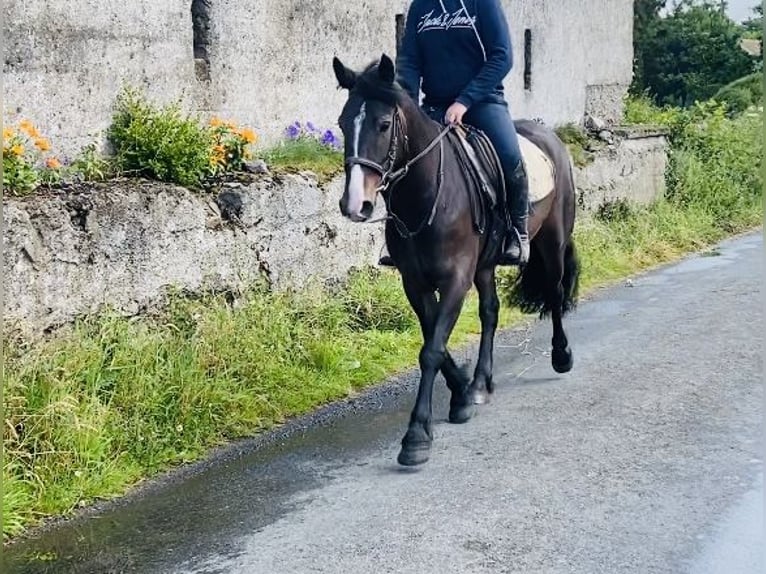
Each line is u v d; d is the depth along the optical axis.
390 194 5.26
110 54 7.18
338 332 7.49
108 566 4.32
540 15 13.75
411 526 4.66
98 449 5.24
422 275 5.45
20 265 5.52
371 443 5.85
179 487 5.21
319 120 9.60
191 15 8.00
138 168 6.99
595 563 4.25
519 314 9.02
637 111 17.73
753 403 6.38
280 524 4.73
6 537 4.61
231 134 7.95
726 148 16.05
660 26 25.81
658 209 13.71
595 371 7.24
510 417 6.21
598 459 5.44
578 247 11.18
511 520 4.69
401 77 5.64
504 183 5.85
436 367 5.41
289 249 7.61
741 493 4.96
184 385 5.88
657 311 9.32
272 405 6.28
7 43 6.43
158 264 6.48
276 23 8.93
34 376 5.25
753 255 12.59
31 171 6.03
